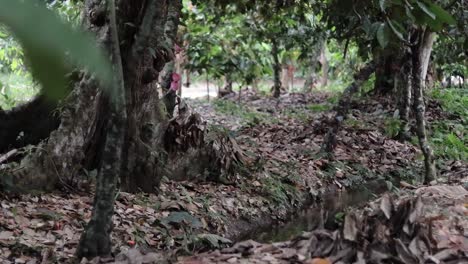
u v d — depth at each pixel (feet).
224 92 62.69
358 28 25.67
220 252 12.21
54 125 18.83
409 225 11.58
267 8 34.53
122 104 11.76
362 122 37.27
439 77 59.11
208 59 42.93
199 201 20.06
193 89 86.17
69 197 17.66
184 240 16.33
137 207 18.02
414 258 10.71
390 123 35.29
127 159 18.90
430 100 42.83
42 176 17.33
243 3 33.22
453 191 16.21
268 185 23.34
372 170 29.07
